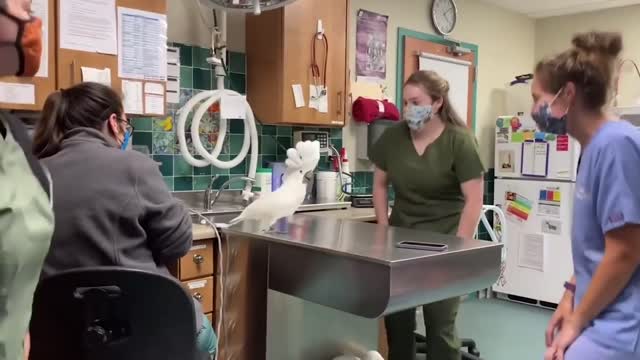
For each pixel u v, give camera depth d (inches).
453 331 89.6
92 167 55.1
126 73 93.7
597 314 48.3
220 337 78.4
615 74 48.9
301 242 67.4
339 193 135.9
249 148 126.6
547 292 160.4
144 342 47.4
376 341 90.0
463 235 85.0
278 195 70.4
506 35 191.8
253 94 124.5
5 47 31.2
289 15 117.6
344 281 62.3
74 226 53.6
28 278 30.7
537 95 52.7
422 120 86.1
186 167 117.3
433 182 87.7
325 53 125.0
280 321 76.1
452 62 171.2
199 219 95.3
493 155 187.6
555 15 198.5
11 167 31.4
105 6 90.7
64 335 46.2
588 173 48.9
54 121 58.8
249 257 75.4
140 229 56.5
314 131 137.5
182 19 115.3
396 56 155.9
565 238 156.3
